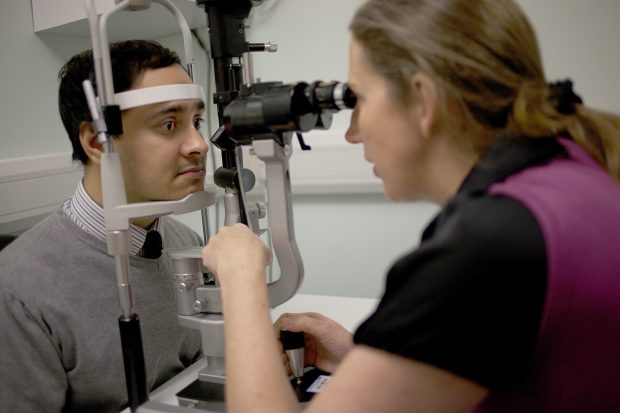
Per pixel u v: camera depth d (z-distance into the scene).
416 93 0.51
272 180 0.71
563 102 0.54
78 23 1.52
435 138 0.53
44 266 0.89
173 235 1.17
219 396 0.82
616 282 0.43
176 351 1.04
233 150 0.82
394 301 0.45
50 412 0.88
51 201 1.60
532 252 0.41
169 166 0.87
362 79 0.55
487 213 0.43
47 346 0.87
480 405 0.52
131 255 0.97
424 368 0.43
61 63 1.70
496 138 0.52
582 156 0.51
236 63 0.79
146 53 0.87
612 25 1.34
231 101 0.73
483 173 0.49
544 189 0.45
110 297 0.93
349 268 1.80
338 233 1.79
